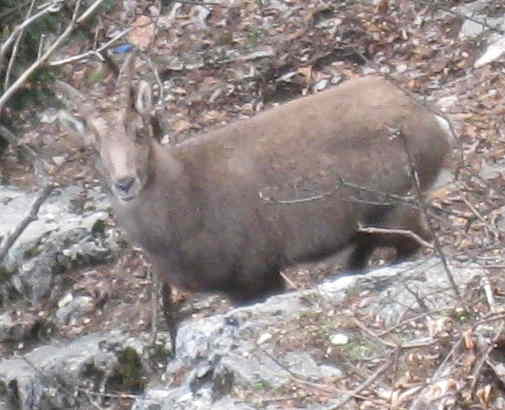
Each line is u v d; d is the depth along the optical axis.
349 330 9.03
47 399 12.44
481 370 8.20
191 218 11.55
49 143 15.34
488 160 13.25
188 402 8.83
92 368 12.48
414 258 11.99
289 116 11.87
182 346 9.60
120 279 13.45
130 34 16.62
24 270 13.61
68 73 15.58
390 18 16.30
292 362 8.77
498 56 15.08
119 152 11.08
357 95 11.88
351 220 11.78
